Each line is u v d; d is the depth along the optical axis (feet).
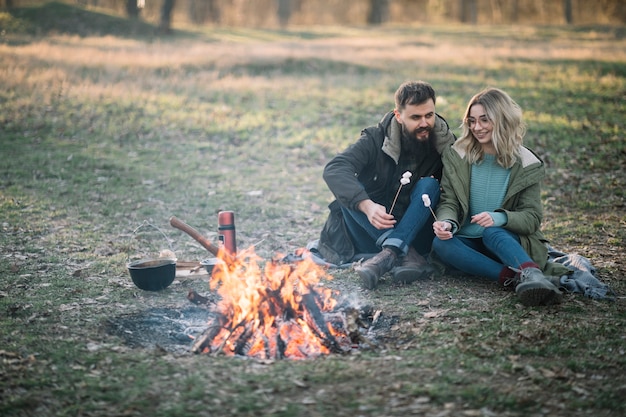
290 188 28.68
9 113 39.65
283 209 25.27
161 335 13.57
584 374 11.35
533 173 16.19
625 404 10.30
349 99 45.75
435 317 14.17
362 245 17.83
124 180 29.01
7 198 25.58
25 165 30.68
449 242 16.11
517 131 16.08
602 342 12.66
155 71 54.75
